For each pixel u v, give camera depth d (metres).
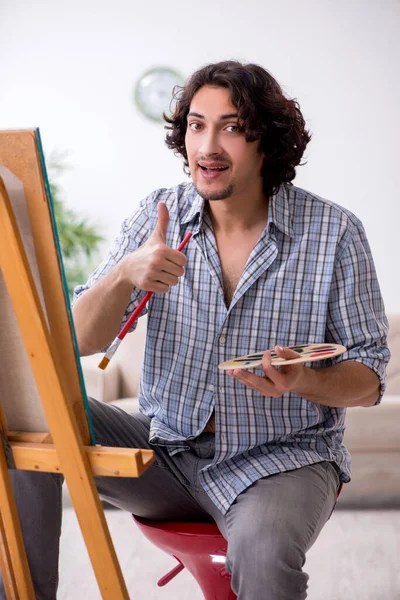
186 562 1.67
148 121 4.86
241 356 1.65
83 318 1.66
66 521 3.11
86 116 4.90
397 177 4.74
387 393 3.60
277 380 1.41
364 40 4.70
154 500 1.70
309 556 2.67
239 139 1.64
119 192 4.91
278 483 1.54
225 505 1.55
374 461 3.22
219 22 4.78
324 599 2.32
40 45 4.90
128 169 4.89
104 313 1.65
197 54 4.80
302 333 1.69
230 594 1.65
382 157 4.74
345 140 4.75
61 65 4.89
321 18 4.71
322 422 1.73
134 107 4.86
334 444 1.72
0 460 1.21
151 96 4.83
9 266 1.10
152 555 2.71
